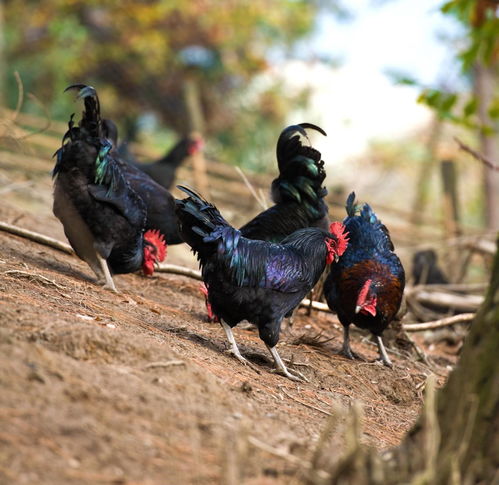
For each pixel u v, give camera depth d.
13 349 6.64
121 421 6.11
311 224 12.75
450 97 15.67
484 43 15.23
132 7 36.12
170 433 6.19
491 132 15.97
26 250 13.02
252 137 39.00
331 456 6.38
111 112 37.22
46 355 6.76
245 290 9.45
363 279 11.49
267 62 39.91
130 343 7.48
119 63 36.91
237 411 7.11
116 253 12.09
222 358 9.41
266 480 5.80
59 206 11.53
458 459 5.73
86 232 11.72
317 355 11.27
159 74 37.41
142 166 17.45
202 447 6.11
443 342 17.30
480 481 5.78
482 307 6.27
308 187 12.64
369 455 5.78
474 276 26.38
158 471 5.58
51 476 5.17
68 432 5.71
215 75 38.12
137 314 10.58
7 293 8.86
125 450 5.73
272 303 9.57
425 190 37.47
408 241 26.58
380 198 44.00
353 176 44.84
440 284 19.55
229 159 37.66
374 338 13.70
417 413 10.16
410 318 17.81
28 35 37.00
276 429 6.97
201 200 9.55
